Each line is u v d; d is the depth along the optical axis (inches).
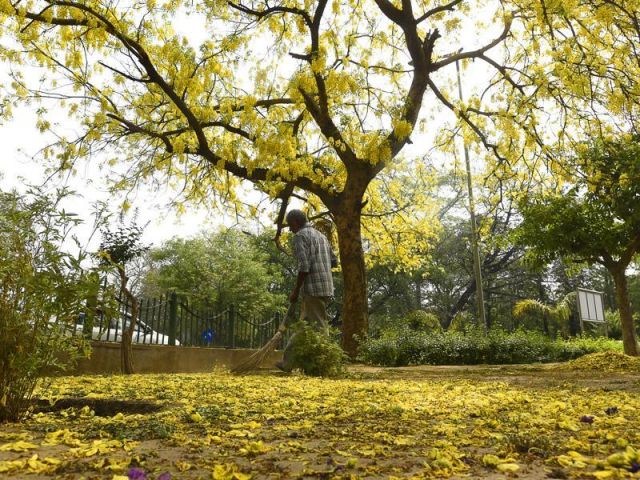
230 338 439.8
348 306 468.1
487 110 572.7
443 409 130.3
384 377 264.5
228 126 491.5
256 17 426.3
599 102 470.0
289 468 70.1
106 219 118.9
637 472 64.1
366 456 77.8
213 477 64.2
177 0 433.4
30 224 111.7
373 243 754.2
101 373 281.9
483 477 64.7
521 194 538.6
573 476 64.4
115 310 119.2
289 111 520.7
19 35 438.0
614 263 490.3
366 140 441.7
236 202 625.0
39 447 83.7
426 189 713.0
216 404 138.4
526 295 1550.2
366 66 489.4
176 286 1213.1
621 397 150.3
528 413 120.6
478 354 530.0
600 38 457.7
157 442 88.6
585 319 759.1
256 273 1290.6
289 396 160.2
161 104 523.2
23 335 112.3
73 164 497.7
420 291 1560.0
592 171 471.2
